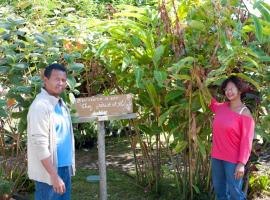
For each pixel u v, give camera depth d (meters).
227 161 2.94
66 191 2.69
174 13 3.33
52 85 2.55
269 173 4.05
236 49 2.89
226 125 2.89
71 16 3.69
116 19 3.62
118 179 4.22
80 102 3.19
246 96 3.24
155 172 3.80
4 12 3.67
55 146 2.52
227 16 3.04
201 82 3.06
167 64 3.33
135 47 3.49
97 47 3.62
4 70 2.98
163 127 3.51
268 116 3.21
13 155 3.71
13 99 3.12
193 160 3.41
